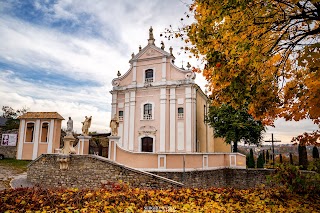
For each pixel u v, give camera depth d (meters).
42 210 5.07
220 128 23.77
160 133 23.55
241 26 4.90
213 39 5.16
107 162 11.73
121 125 25.41
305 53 4.00
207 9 4.75
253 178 18.55
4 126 31.84
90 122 14.70
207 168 16.42
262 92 5.87
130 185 11.03
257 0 4.68
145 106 24.95
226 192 6.67
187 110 23.23
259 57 5.16
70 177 12.38
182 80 23.70
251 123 23.23
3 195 5.94
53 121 23.88
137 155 14.45
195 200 5.98
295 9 4.80
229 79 5.55
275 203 5.95
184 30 5.97
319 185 6.44
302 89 5.25
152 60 25.33
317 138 5.57
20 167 19.06
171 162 14.21
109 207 5.16
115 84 26.47
